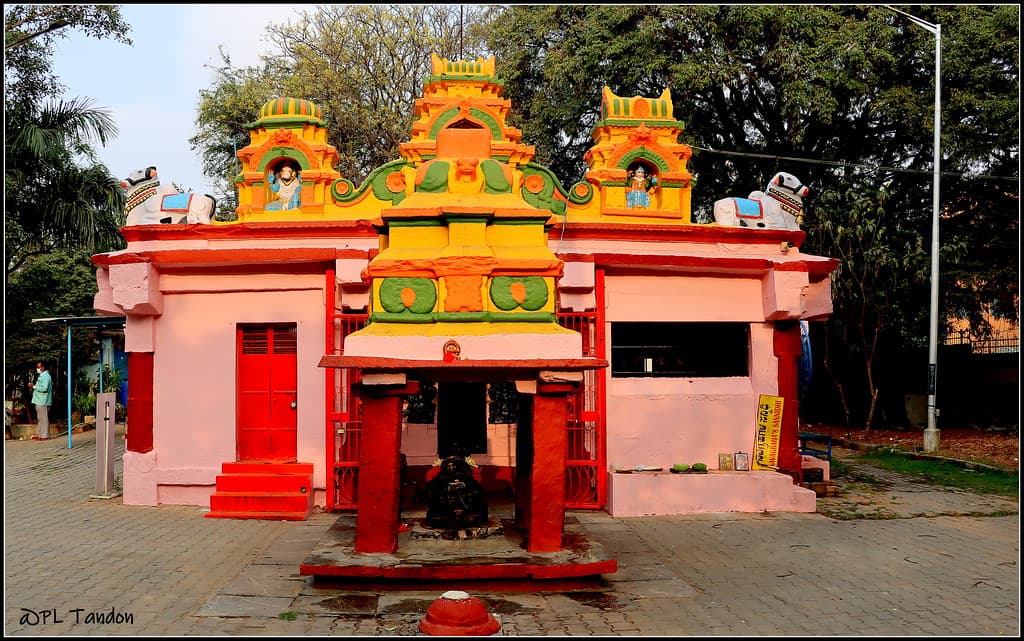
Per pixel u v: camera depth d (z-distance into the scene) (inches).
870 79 754.8
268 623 239.1
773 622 243.6
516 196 311.9
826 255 751.7
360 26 1026.1
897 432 784.9
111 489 464.4
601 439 417.1
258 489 408.2
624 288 429.7
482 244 291.0
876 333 756.0
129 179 438.9
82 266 971.9
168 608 254.2
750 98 864.3
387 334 281.4
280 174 457.1
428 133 441.4
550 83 882.8
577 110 863.7
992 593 275.4
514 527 318.3
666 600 263.9
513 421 436.5
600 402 417.1
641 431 430.3
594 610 253.0
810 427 866.1
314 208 441.4
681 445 434.0
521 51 914.1
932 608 258.7
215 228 426.0
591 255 405.7
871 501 445.1
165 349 430.0
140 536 356.8
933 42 722.2
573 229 426.6
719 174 879.7
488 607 254.5
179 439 428.1
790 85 740.7
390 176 441.7
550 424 286.2
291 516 393.4
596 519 396.2
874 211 744.3
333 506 411.2
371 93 1027.3
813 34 753.6
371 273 289.0
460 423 435.2
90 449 681.6
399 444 288.2
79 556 319.9
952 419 805.9
